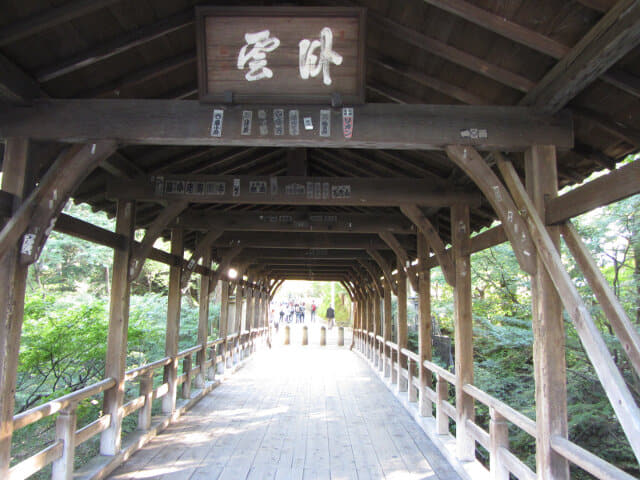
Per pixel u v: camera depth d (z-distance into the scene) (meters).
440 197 4.09
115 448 3.69
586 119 2.78
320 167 5.67
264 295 14.06
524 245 2.59
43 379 5.68
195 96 3.50
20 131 2.65
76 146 2.69
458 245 4.04
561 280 2.28
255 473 3.60
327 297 32.91
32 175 2.68
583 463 2.08
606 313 2.08
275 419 5.29
